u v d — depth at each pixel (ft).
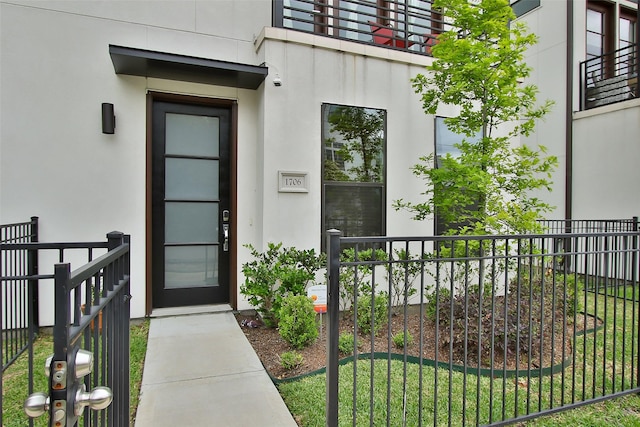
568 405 7.72
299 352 10.50
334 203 14.44
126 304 6.40
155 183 13.61
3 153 11.76
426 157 14.30
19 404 7.86
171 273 13.93
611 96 23.41
